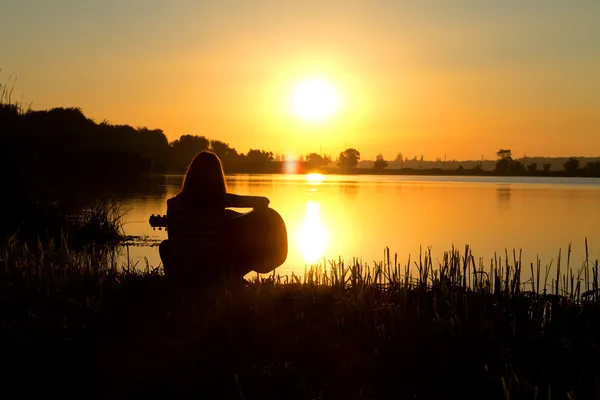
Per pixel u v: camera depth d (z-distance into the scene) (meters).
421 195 31.38
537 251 11.99
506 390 3.87
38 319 5.18
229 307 5.41
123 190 26.45
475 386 4.15
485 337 5.02
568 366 4.50
